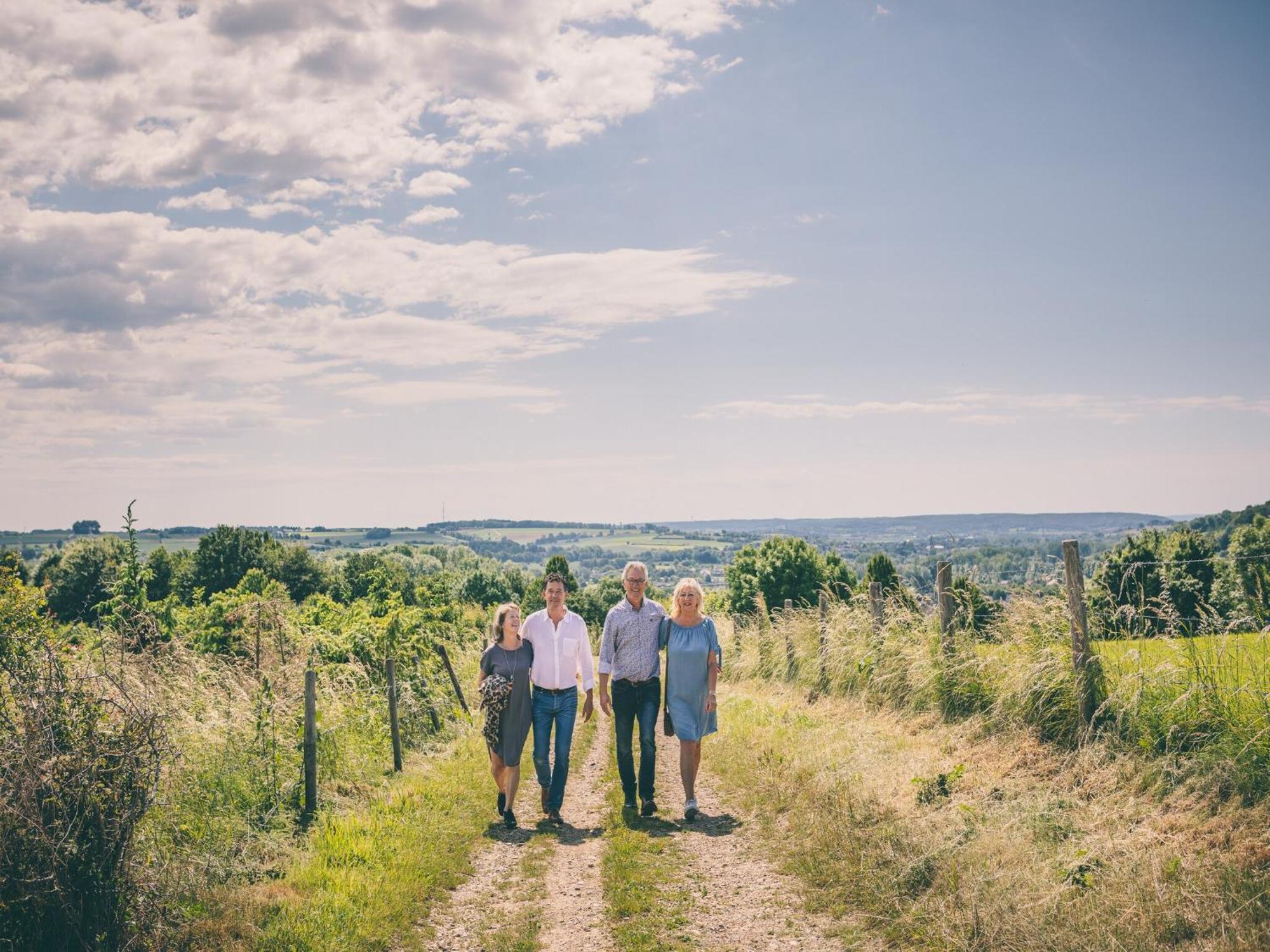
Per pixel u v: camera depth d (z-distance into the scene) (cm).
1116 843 593
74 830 512
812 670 1596
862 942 536
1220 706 702
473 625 2922
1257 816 585
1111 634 825
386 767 1129
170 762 589
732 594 4878
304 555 5622
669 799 922
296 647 1283
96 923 511
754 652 1998
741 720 1308
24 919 491
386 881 661
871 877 612
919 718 1091
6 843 486
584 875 686
